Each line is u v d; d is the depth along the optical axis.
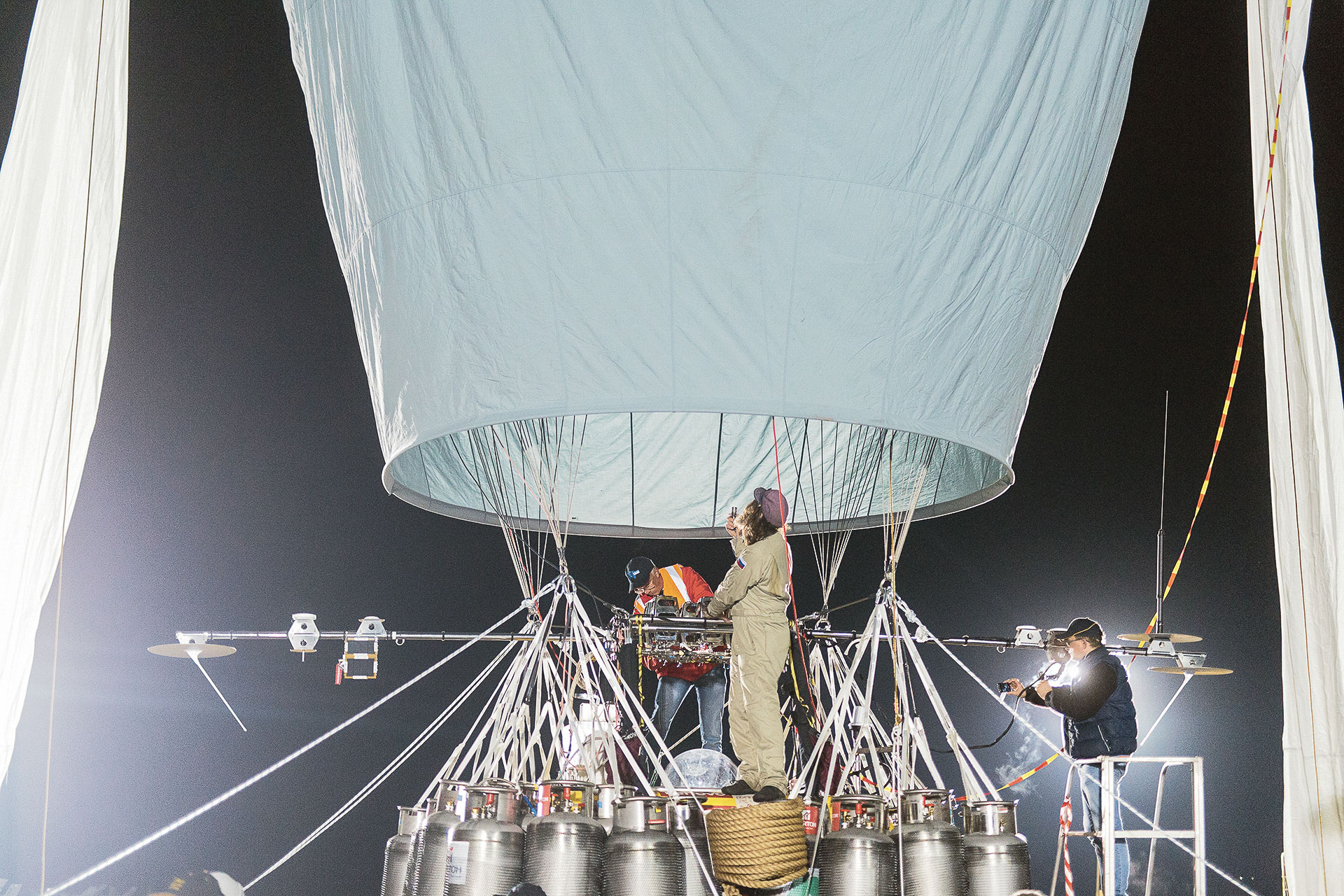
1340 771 4.01
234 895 4.26
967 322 4.29
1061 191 4.48
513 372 4.16
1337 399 4.23
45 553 3.99
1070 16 4.30
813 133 4.01
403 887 4.23
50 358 4.07
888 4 3.98
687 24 3.98
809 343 4.06
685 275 4.04
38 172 4.14
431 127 4.22
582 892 3.74
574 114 4.04
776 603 4.53
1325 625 4.11
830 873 3.98
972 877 4.05
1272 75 4.44
